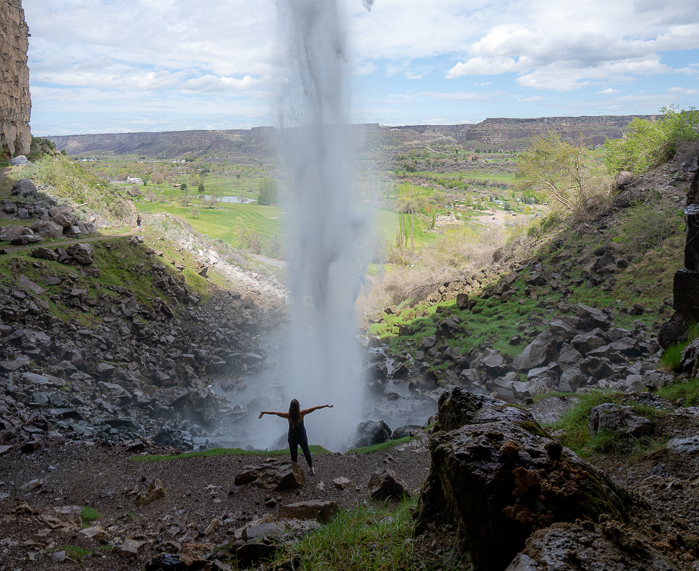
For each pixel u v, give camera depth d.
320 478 9.98
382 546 4.42
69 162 49.84
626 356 19.72
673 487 4.52
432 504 4.34
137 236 34.00
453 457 3.42
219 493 9.03
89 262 27.91
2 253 25.66
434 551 3.89
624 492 3.75
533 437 3.71
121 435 14.61
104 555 6.38
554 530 2.71
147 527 7.47
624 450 6.08
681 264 24.73
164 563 5.52
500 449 3.39
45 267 25.25
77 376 18.88
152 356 23.83
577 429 7.44
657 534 3.17
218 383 24.17
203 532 7.27
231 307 34.66
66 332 22.11
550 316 25.67
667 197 30.38
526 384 19.23
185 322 29.86
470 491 3.27
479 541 3.21
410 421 19.50
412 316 35.28
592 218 34.31
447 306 34.03
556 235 35.94
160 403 19.16
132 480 9.70
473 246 51.00
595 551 2.54
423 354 27.05
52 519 7.17
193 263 38.31
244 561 5.52
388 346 30.36
